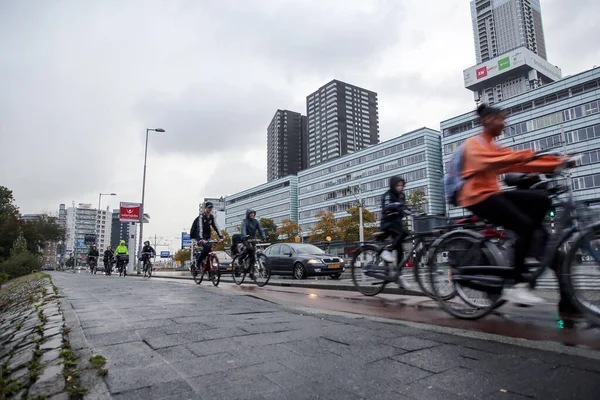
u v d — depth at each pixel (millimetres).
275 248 16984
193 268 11430
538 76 110312
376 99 180625
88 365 2592
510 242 4062
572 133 52562
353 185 84875
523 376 2273
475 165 4109
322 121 175125
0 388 2221
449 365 2518
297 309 4980
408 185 72875
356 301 6262
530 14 171125
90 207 150625
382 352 2852
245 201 127188
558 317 4176
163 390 2186
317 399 2043
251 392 2146
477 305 4344
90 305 5539
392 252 6383
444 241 4691
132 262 31281
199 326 3855
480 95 119562
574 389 2059
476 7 180875
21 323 4668
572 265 3482
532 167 3953
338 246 77062
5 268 25312
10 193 65125
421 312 4992
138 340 3318
